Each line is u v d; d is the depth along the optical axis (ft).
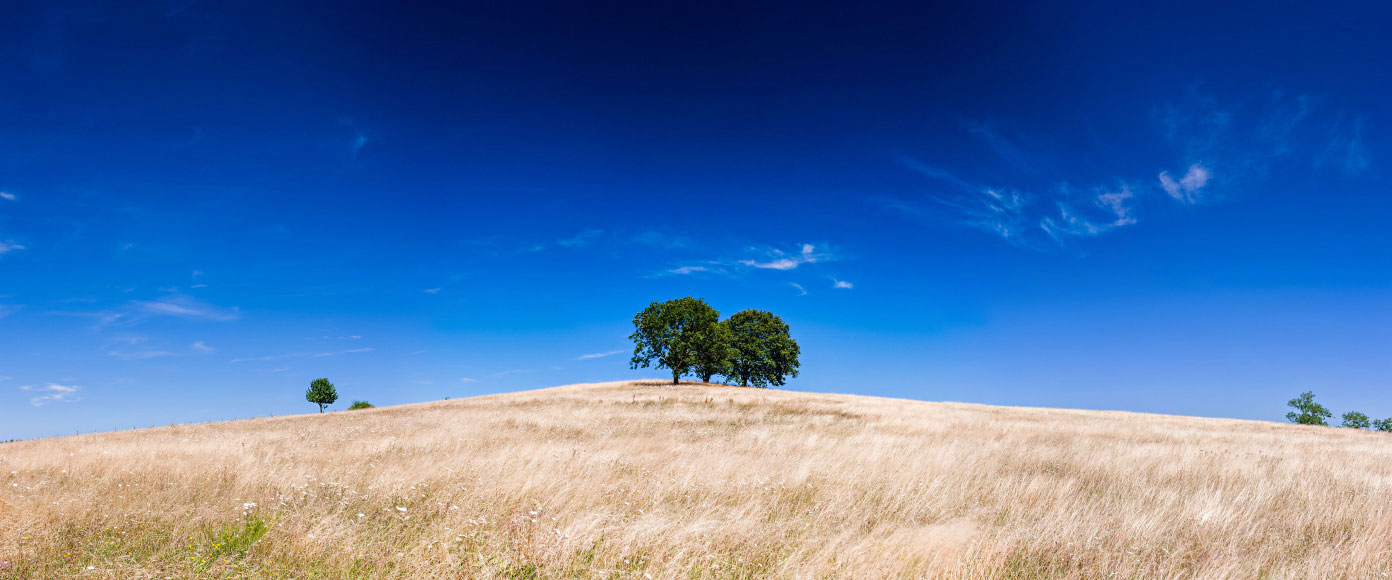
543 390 165.89
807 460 39.81
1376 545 22.26
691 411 99.40
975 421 88.69
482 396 150.41
